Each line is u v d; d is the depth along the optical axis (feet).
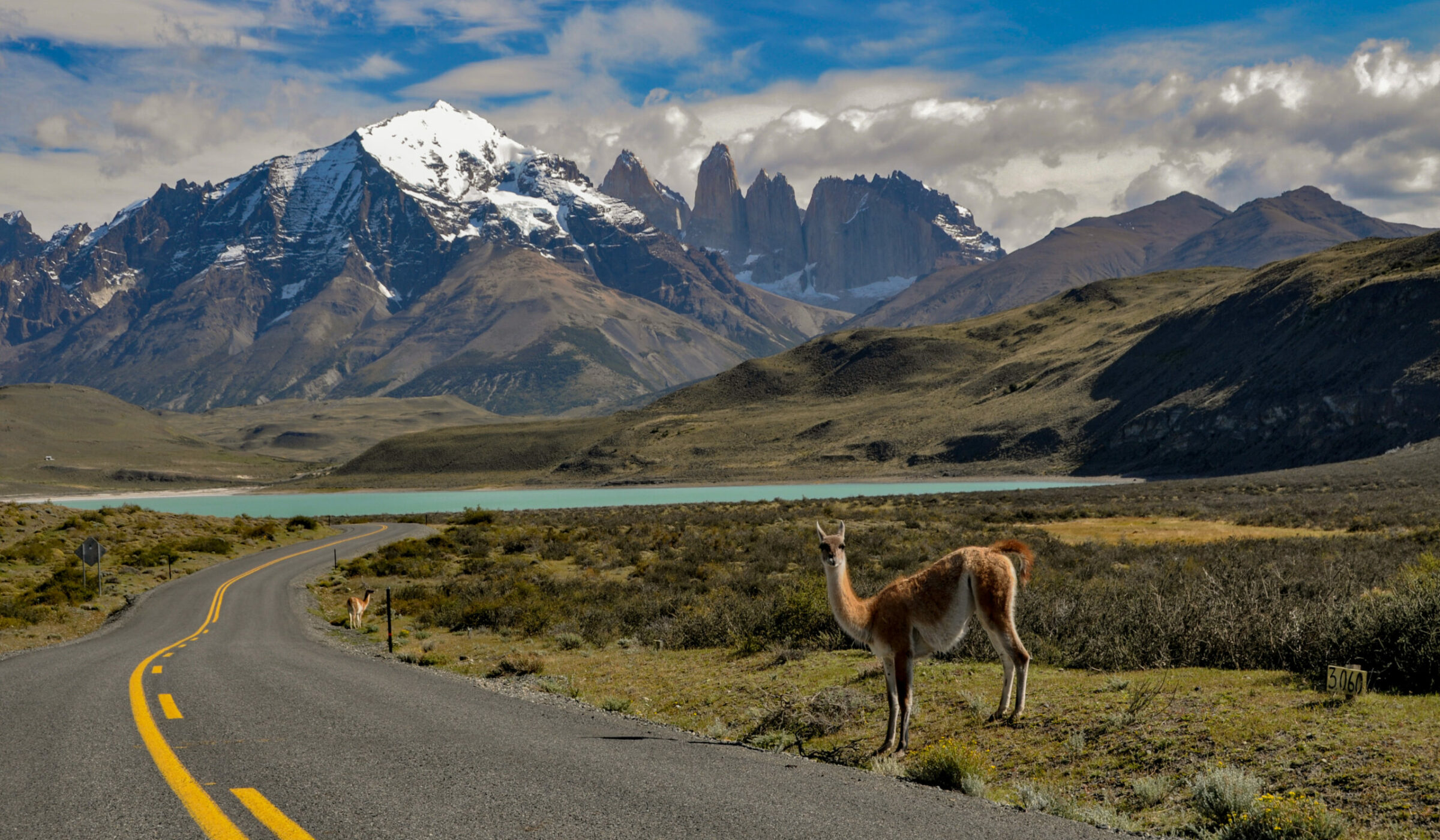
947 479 460.14
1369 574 59.41
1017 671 30.04
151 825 18.78
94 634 76.33
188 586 114.01
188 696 37.58
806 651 49.90
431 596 103.14
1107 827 20.79
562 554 141.59
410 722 31.40
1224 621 37.88
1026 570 30.32
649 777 23.09
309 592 111.65
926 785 24.12
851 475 515.50
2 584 114.42
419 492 606.14
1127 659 38.14
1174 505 191.31
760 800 20.85
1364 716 25.85
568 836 17.94
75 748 26.71
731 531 167.02
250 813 19.54
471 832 18.22
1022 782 25.30
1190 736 26.32
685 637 60.39
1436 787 20.59
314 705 35.19
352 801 20.51
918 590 28.68
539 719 33.24
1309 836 18.92
